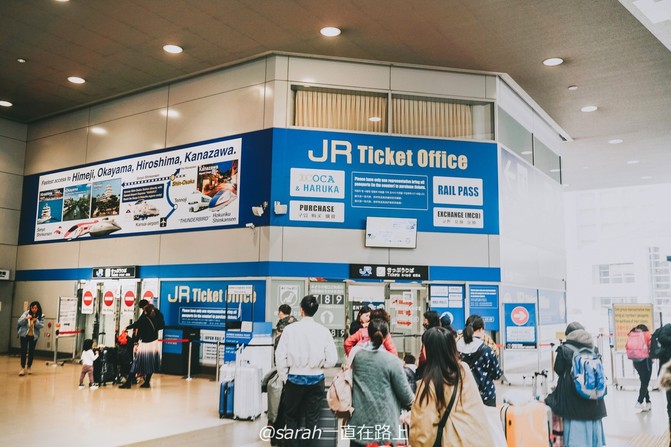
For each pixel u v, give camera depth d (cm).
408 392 409
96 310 1377
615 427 792
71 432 705
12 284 1609
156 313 1094
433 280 1132
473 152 1185
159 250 1279
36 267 1561
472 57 1127
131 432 709
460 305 1137
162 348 1241
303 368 548
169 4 956
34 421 766
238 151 1172
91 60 1198
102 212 1412
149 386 1064
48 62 1212
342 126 1155
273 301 1084
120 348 1087
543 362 1319
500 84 1238
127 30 1055
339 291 1101
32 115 1585
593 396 519
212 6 958
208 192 1209
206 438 692
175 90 1300
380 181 1140
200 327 1192
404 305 1112
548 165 1503
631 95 1309
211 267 1182
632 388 1177
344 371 447
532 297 1317
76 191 1488
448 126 1191
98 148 1448
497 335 1148
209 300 1180
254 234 1124
